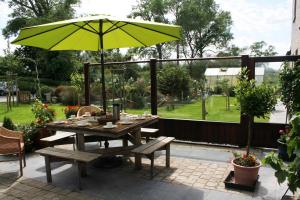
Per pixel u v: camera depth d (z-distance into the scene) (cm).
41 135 527
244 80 353
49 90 1838
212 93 566
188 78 584
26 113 1201
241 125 511
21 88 2069
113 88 689
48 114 561
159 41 430
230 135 523
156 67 579
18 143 393
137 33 432
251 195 321
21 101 1628
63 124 402
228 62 535
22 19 2488
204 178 376
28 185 364
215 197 317
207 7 3128
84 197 326
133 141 443
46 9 2541
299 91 406
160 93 595
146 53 3039
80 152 369
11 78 1483
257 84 358
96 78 724
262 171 394
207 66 561
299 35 732
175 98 599
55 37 405
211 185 352
